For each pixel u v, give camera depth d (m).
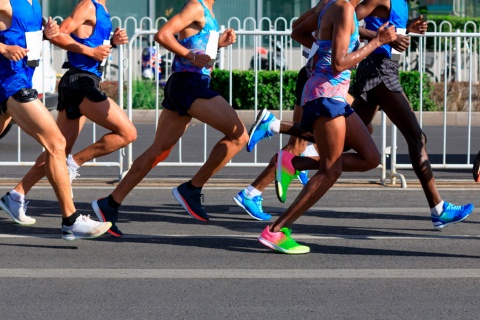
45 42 15.19
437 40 20.91
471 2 29.59
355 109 9.23
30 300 6.53
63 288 6.85
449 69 21.03
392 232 8.96
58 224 9.27
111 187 11.59
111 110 8.88
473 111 20.91
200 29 8.70
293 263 7.67
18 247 8.21
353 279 7.16
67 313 6.21
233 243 8.45
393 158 11.83
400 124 8.86
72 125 9.11
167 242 8.48
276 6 27.12
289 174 8.00
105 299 6.56
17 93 7.93
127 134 8.98
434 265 7.62
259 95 20.62
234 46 23.38
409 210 10.12
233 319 6.09
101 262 7.67
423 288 6.89
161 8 27.17
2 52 7.77
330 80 7.62
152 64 20.72
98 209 8.61
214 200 10.73
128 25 27.17
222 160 9.10
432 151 15.76
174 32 8.55
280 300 6.55
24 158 14.76
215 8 27.12
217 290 6.82
